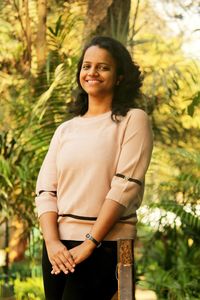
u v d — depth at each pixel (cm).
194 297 613
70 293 275
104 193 278
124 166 278
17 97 586
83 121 293
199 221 608
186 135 624
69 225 280
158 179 608
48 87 564
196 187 597
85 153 281
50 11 604
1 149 569
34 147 564
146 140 284
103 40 298
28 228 598
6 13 615
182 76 547
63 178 286
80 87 308
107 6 555
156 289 630
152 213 609
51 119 554
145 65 617
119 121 286
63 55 566
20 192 575
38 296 613
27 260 684
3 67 600
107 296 282
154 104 573
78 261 271
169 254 672
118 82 299
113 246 279
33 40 612
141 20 672
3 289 645
